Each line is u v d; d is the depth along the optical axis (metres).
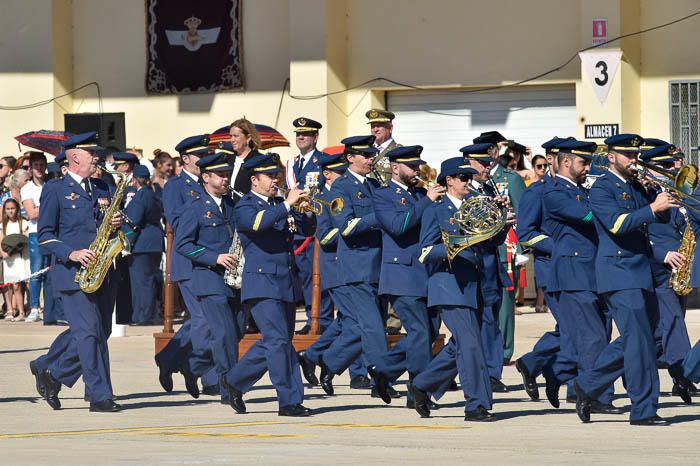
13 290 53.56
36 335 47.62
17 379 36.06
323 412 29.48
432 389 28.14
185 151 33.56
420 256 27.03
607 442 24.08
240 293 29.98
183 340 32.50
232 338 30.17
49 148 57.59
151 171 54.56
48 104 63.66
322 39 60.19
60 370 30.33
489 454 22.55
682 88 58.62
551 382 29.66
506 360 37.69
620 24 57.09
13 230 53.41
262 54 63.12
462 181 27.06
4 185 55.53
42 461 21.98
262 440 24.75
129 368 38.38
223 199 30.55
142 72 64.50
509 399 31.56
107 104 64.81
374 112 35.66
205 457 22.34
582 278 28.94
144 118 64.56
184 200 33.28
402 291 29.22
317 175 37.59
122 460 22.02
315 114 60.41
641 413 26.47
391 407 30.39
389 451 23.03
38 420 28.45
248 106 63.28
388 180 32.06
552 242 30.20
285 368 28.64
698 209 26.02
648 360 26.34
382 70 61.75
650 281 26.48
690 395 31.03
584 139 57.81
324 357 32.47
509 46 60.34
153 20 64.31
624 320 26.34
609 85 57.09
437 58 61.19
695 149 58.62
